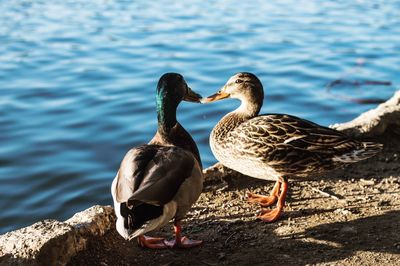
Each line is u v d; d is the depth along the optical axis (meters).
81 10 5.91
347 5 5.92
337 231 1.56
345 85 3.38
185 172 1.43
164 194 1.37
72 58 4.07
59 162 2.48
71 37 4.75
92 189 2.29
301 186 1.80
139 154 1.43
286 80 3.47
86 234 1.50
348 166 1.90
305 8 5.78
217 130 1.79
